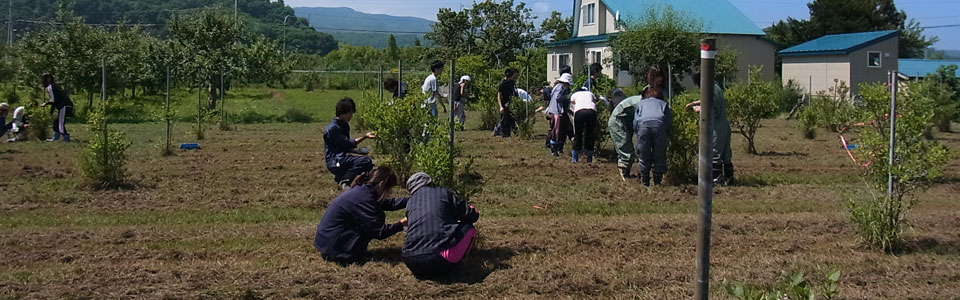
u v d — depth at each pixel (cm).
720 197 1040
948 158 715
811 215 912
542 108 1633
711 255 727
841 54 3834
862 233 754
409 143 1054
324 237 695
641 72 3247
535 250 745
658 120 1071
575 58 4297
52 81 1717
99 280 637
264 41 2703
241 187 1112
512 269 677
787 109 3009
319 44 12975
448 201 664
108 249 740
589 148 1341
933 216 905
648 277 655
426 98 1066
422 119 1045
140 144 1658
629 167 1159
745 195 1054
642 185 1102
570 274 662
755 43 4006
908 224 800
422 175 688
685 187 1081
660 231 826
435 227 645
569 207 958
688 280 648
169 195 1040
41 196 1014
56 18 2548
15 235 796
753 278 653
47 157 1435
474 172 1211
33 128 1748
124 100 2783
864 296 607
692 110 1135
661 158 1088
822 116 2042
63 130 1714
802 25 5438
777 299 503
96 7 11731
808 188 1112
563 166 1304
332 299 600
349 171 970
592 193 1058
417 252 640
